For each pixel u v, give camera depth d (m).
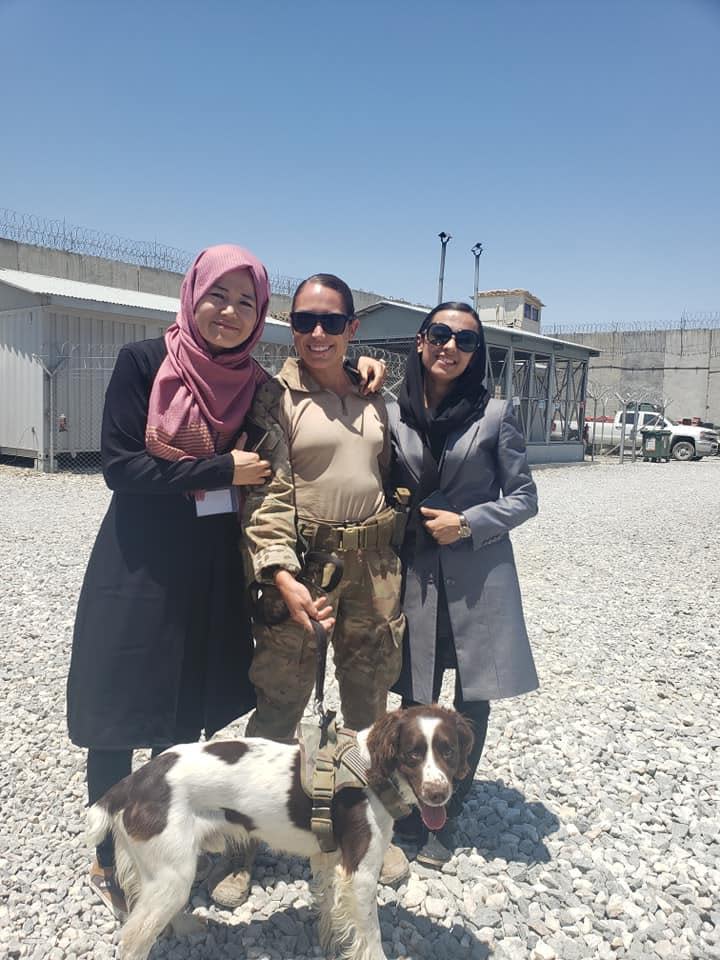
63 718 4.33
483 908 2.83
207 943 2.61
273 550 2.60
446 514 2.93
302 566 2.78
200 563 2.72
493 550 3.10
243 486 2.72
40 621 6.01
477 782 3.80
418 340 3.04
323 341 2.71
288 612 2.75
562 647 5.95
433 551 3.04
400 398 3.06
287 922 2.72
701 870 3.11
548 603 7.33
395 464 3.05
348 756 2.40
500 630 3.06
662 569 9.04
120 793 2.39
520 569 8.80
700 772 3.96
